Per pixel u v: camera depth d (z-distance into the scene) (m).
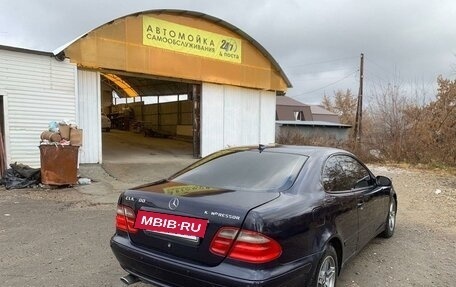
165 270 2.80
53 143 8.45
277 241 2.60
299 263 2.79
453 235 5.77
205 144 15.30
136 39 12.67
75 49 11.15
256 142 17.47
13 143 10.05
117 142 20.31
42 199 7.52
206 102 15.19
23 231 5.38
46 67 10.59
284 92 18.38
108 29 11.92
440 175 13.20
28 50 10.17
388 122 19.47
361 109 29.09
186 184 3.41
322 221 3.14
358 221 3.98
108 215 6.41
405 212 7.39
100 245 4.83
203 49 14.71
